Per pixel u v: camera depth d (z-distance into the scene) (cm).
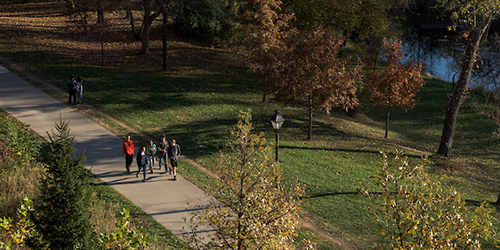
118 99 2417
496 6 1945
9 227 810
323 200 1498
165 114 2298
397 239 695
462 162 2347
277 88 2181
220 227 796
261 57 2586
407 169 739
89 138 1848
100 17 3566
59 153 754
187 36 4053
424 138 2864
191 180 1534
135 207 1278
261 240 732
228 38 3994
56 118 2023
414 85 2400
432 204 721
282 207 768
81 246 761
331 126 2548
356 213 1412
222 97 2738
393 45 2352
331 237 1237
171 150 1501
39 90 2388
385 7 3275
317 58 2030
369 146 2236
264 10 2483
